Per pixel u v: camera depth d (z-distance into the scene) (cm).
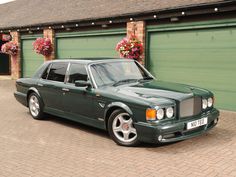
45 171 472
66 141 619
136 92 581
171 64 1032
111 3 1360
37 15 1756
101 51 1284
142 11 1052
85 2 1575
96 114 625
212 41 912
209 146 569
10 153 554
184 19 964
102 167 482
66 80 703
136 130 545
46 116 811
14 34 1773
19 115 862
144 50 1093
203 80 948
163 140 522
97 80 637
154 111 522
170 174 451
